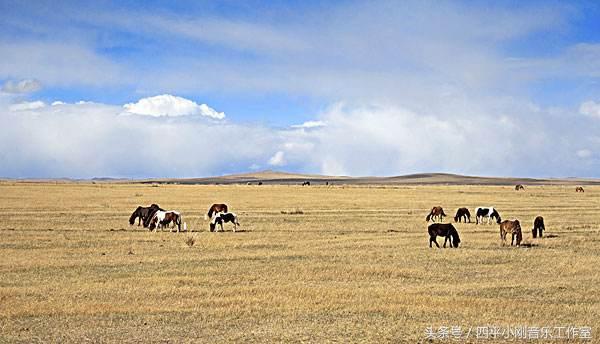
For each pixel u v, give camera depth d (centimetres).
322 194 8344
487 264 2566
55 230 3706
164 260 2628
